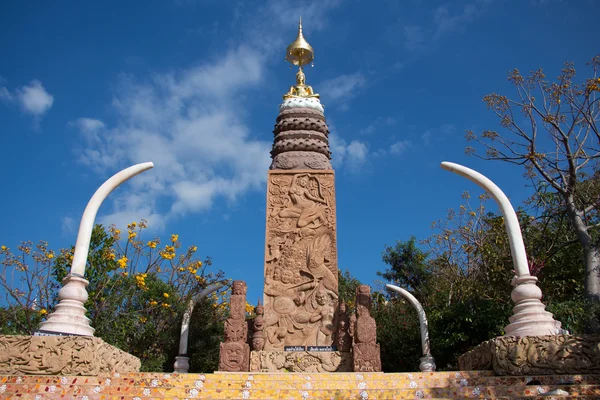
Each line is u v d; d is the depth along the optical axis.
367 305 12.80
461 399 7.49
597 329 12.72
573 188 14.78
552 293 16.58
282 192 15.42
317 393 7.79
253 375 8.88
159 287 16.41
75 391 7.64
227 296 19.48
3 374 7.74
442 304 20.36
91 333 8.86
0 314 13.95
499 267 17.02
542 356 8.26
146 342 15.92
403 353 18.91
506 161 16.16
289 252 14.66
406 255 28.48
